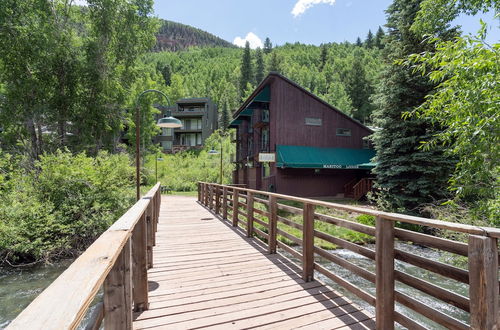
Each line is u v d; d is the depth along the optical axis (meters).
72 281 0.83
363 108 36.38
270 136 16.19
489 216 4.46
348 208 2.71
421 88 9.99
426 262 1.92
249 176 19.27
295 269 3.90
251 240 5.56
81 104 16.00
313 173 16.50
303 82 55.81
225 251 4.77
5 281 6.53
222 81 66.06
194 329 2.38
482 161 3.91
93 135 17.16
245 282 3.43
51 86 15.24
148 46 18.12
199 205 12.26
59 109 15.46
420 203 9.41
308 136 16.31
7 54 13.65
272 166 16.14
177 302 2.88
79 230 8.54
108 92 16.45
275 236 4.64
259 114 17.45
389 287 2.22
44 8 14.51
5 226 7.14
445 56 3.88
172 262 4.18
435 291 1.86
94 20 15.91
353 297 5.15
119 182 10.41
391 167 10.39
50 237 7.98
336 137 17.02
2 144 15.19
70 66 14.98
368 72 42.94
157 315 2.61
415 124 9.84
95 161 10.62
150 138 31.64
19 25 13.76
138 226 2.68
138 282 2.70
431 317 1.89
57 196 8.79
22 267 7.39
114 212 9.61
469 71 3.60
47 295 0.74
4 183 8.66
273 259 4.34
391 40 11.04
